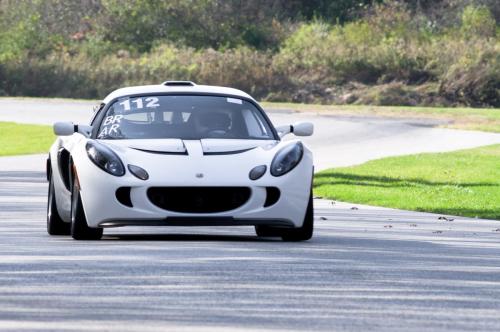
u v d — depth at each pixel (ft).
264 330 69.05
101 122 132.57
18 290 84.84
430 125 484.74
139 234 139.54
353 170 283.38
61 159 133.59
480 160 319.06
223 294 83.66
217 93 137.28
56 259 105.29
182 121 131.75
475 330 70.54
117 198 120.47
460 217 181.78
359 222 165.78
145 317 73.05
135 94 136.98
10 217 166.30
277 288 87.45
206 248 116.78
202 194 119.96
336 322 72.38
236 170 121.49
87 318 72.43
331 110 585.22
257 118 134.31
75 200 125.08
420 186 241.35
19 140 428.56
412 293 86.53
